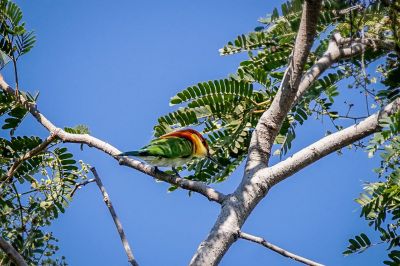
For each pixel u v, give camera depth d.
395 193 10.11
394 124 9.17
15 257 8.55
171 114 11.97
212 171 12.02
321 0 8.49
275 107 9.53
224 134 12.02
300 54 8.98
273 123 9.55
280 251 8.52
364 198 10.45
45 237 10.80
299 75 9.12
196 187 9.43
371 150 9.54
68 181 11.59
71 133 11.90
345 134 9.52
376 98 11.05
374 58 11.08
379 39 10.76
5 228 10.94
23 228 10.96
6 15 11.56
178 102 11.71
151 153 11.72
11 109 12.28
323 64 9.93
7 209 11.22
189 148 11.82
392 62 11.09
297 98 9.65
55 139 11.62
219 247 8.41
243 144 11.88
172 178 9.84
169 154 11.73
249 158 9.42
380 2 10.34
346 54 10.11
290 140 11.56
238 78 11.61
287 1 11.12
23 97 12.08
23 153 12.34
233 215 8.70
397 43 10.50
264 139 9.50
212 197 9.14
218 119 11.93
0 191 11.45
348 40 10.24
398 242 10.55
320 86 11.29
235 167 12.02
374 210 10.41
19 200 11.20
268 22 11.38
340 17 10.89
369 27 11.12
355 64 11.12
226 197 8.99
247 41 11.65
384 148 9.76
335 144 9.48
